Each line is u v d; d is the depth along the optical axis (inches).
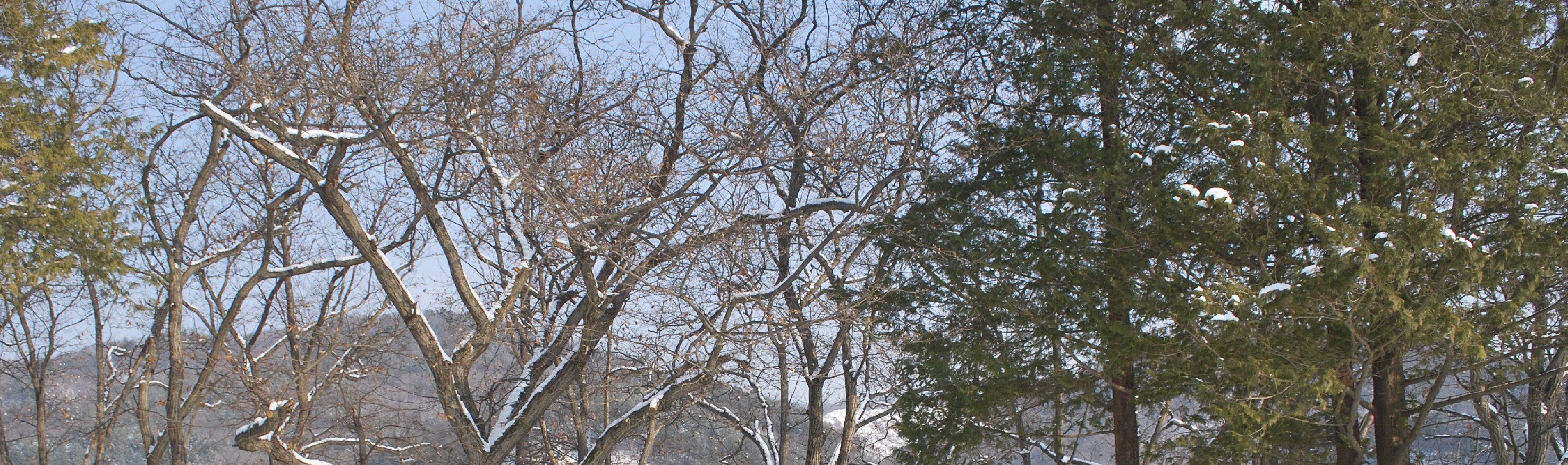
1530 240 440.1
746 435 767.7
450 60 502.9
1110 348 556.1
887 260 673.6
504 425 562.6
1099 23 596.7
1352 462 549.6
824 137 556.4
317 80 489.1
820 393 737.0
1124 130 607.5
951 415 622.8
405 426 740.0
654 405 569.6
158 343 701.9
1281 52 522.9
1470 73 459.5
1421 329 440.5
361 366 722.2
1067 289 589.3
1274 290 465.7
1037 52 617.3
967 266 603.2
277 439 557.3
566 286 711.1
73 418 791.1
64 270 570.3
